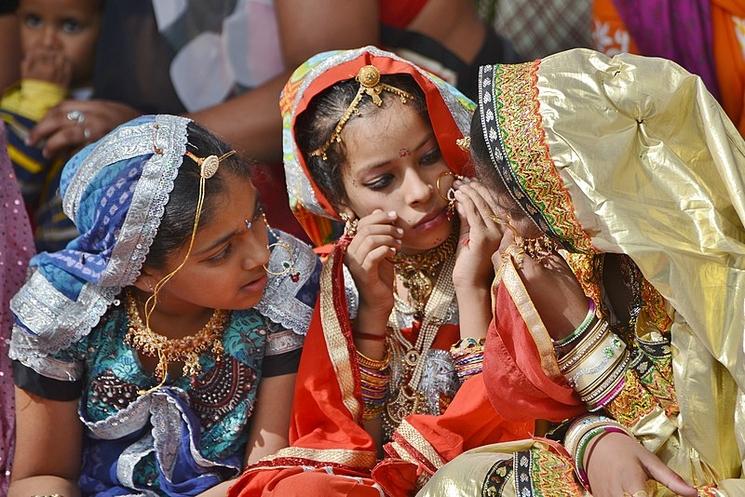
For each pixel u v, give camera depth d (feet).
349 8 15.75
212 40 16.87
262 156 16.34
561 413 10.86
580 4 17.30
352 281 12.58
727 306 9.78
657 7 16.26
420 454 11.38
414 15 16.17
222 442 12.14
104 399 11.96
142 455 12.00
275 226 16.25
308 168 13.05
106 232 11.30
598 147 10.00
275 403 12.19
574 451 10.49
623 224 9.87
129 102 17.07
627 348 10.64
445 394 12.19
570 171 10.01
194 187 11.07
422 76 12.32
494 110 10.39
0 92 16.99
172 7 16.84
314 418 11.91
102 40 17.08
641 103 10.01
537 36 17.39
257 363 12.17
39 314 11.73
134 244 11.19
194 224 11.05
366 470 11.66
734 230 9.98
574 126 10.05
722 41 16.15
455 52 16.53
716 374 10.01
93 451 12.28
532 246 10.78
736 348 9.71
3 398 12.89
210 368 12.04
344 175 12.58
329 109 12.48
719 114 10.01
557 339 10.77
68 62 17.08
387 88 12.32
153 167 11.06
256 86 16.89
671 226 9.95
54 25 16.93
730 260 9.84
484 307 11.89
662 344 10.44
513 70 10.59
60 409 11.99
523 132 10.18
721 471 10.11
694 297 9.77
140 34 16.94
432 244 12.39
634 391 10.44
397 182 12.36
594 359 10.53
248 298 11.60
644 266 9.82
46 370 11.84
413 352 12.43
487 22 16.98
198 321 12.04
